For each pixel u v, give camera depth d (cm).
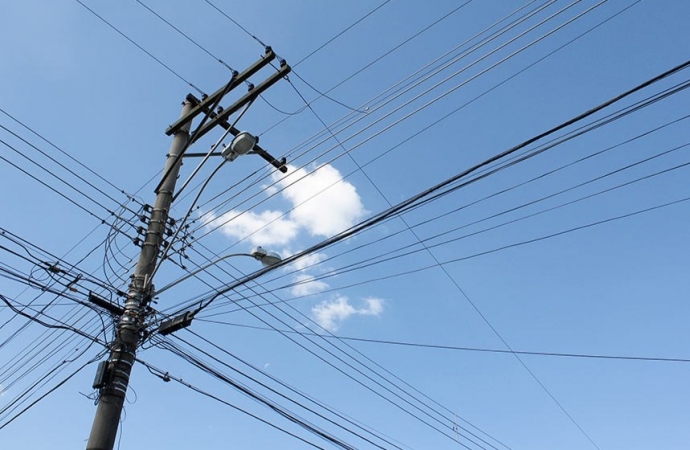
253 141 991
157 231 1080
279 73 1041
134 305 991
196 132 1113
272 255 1040
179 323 1006
